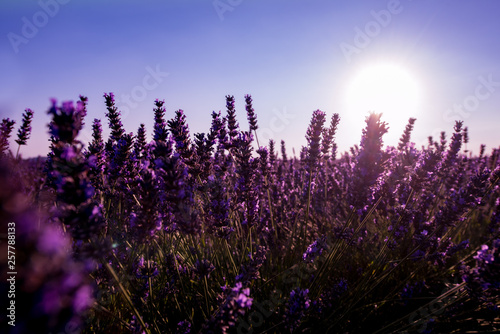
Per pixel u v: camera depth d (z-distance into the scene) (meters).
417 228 3.80
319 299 2.73
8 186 0.71
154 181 2.09
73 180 1.54
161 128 3.23
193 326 2.48
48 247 0.75
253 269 2.41
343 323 2.74
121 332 2.37
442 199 5.28
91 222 1.57
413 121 5.27
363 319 2.82
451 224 3.30
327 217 5.00
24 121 4.20
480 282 2.22
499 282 2.15
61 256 0.79
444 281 3.42
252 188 3.15
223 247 3.25
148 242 2.29
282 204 4.96
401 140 5.34
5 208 0.69
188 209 2.22
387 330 2.75
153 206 2.08
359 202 2.94
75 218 1.53
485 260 2.15
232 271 3.09
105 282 2.26
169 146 2.61
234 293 1.86
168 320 2.72
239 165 3.17
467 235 4.86
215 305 2.62
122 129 3.73
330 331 2.64
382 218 4.65
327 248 3.12
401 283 3.07
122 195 3.51
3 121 3.88
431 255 3.39
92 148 3.33
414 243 3.74
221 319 1.81
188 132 3.31
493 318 2.84
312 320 2.58
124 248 2.74
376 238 4.24
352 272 3.73
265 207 4.44
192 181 3.21
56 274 0.77
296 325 2.17
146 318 2.52
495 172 3.76
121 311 2.59
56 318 0.78
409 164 3.42
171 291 2.77
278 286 2.97
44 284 0.74
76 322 0.87
